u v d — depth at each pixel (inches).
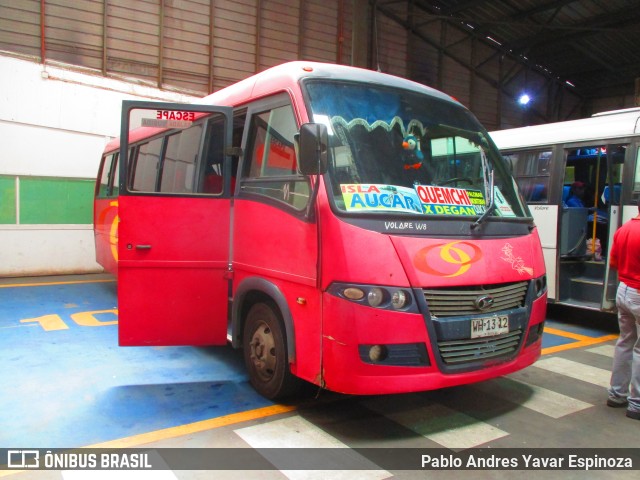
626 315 163.2
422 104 174.6
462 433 147.3
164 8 446.0
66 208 414.3
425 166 160.4
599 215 307.0
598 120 275.1
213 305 179.5
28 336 240.8
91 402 165.2
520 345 156.5
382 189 146.0
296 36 512.4
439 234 146.1
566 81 727.7
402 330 133.2
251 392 175.6
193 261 176.1
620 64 655.1
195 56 463.8
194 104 173.0
